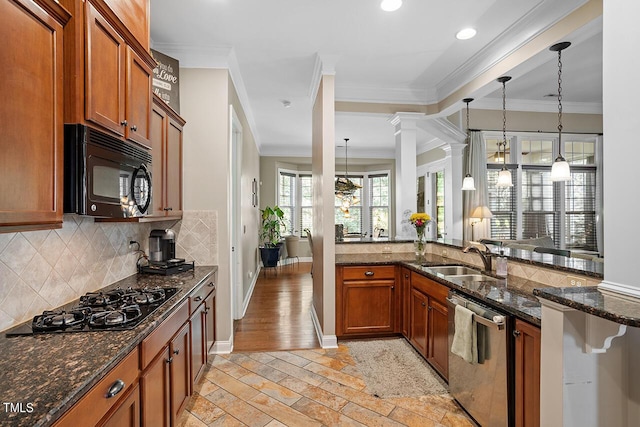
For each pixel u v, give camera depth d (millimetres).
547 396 1389
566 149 5441
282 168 8320
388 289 3367
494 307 1846
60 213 1238
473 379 2006
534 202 5410
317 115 3684
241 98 4109
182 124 2914
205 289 2512
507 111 5133
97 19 1422
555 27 2363
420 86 4023
